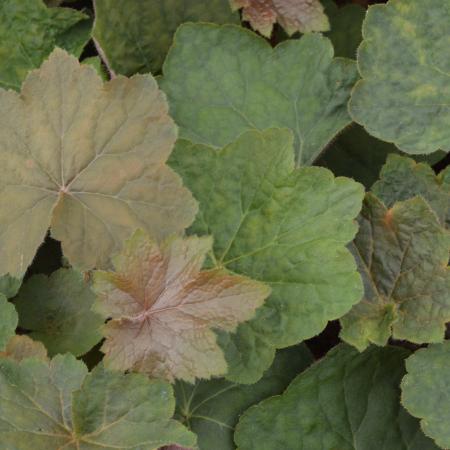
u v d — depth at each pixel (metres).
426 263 0.71
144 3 0.75
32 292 0.72
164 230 0.69
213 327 0.67
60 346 0.71
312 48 0.76
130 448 0.66
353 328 0.71
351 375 0.72
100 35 0.74
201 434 0.71
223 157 0.71
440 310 0.71
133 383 0.66
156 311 0.67
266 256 0.70
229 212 0.71
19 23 0.76
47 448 0.65
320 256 0.69
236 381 0.70
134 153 0.69
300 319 0.69
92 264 0.68
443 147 0.73
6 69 0.76
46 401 0.66
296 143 0.75
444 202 0.74
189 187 0.71
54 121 0.69
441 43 0.74
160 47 0.77
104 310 0.66
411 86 0.74
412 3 0.74
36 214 0.68
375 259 0.72
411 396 0.71
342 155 0.78
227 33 0.76
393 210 0.71
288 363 0.73
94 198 0.69
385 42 0.74
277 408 0.71
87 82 0.69
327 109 0.75
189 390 0.72
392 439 0.72
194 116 0.75
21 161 0.68
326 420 0.71
